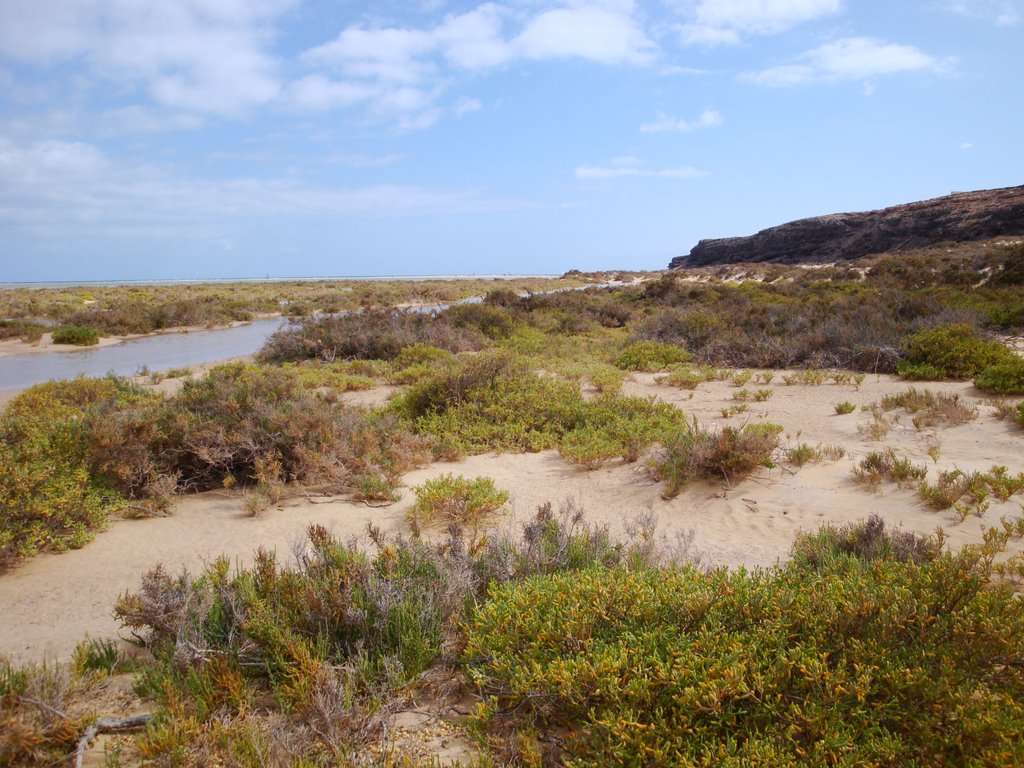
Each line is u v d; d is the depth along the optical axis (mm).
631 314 25031
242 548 5340
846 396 10820
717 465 6715
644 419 8953
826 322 16125
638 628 3246
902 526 5332
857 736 2586
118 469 6359
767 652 2943
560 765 2719
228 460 7141
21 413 9141
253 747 2697
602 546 4652
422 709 3178
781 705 2748
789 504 6027
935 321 15562
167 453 6863
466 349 17891
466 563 4238
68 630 4059
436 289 53562
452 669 3494
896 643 3018
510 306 26672
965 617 3082
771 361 14578
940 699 2633
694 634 3170
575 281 71875
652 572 3912
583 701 2855
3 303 35094
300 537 5504
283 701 3096
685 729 2627
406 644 3453
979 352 11641
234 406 7586
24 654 3752
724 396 11320
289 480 7145
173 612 3617
